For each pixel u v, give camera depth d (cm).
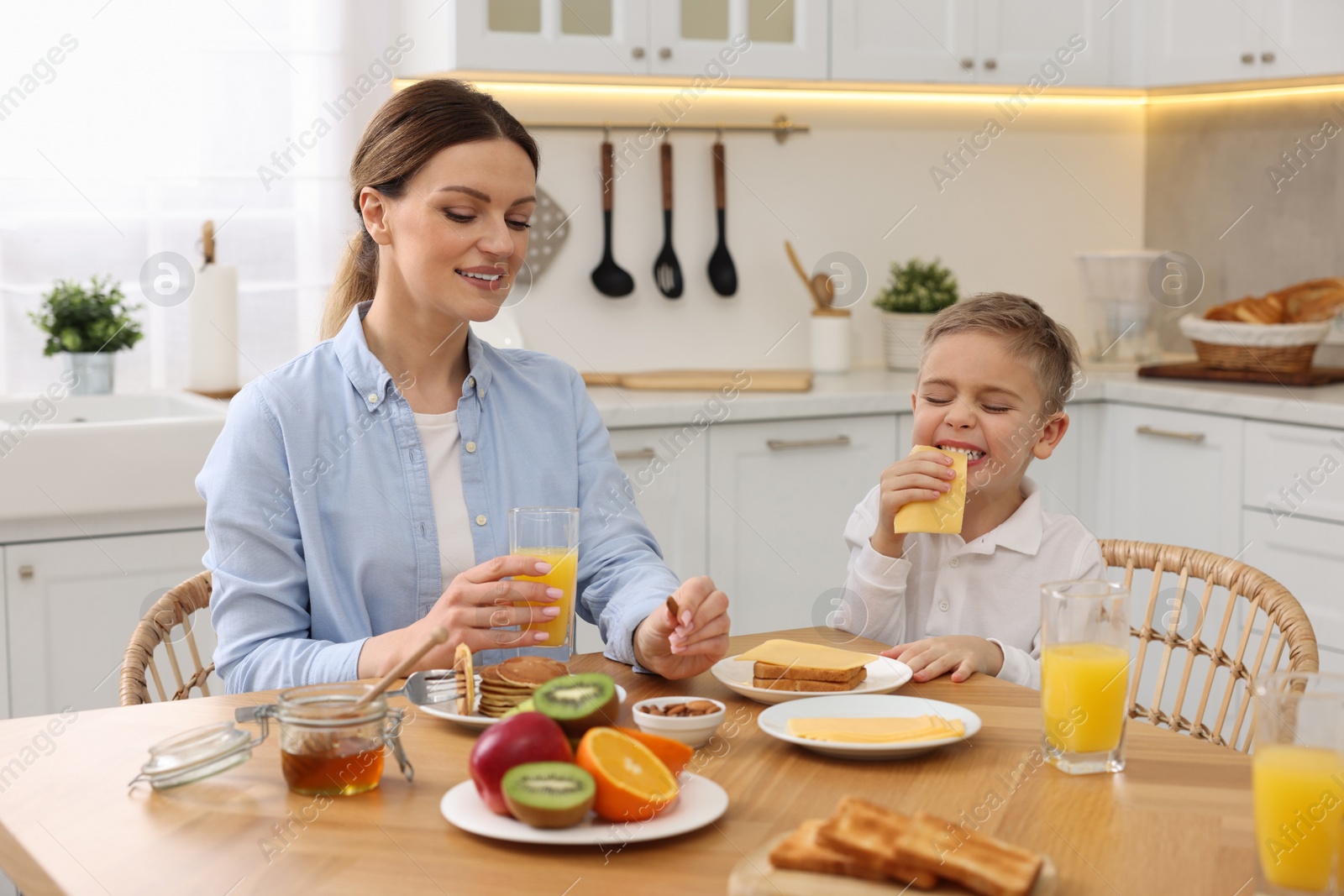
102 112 272
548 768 81
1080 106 358
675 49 283
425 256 133
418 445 141
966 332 150
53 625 225
